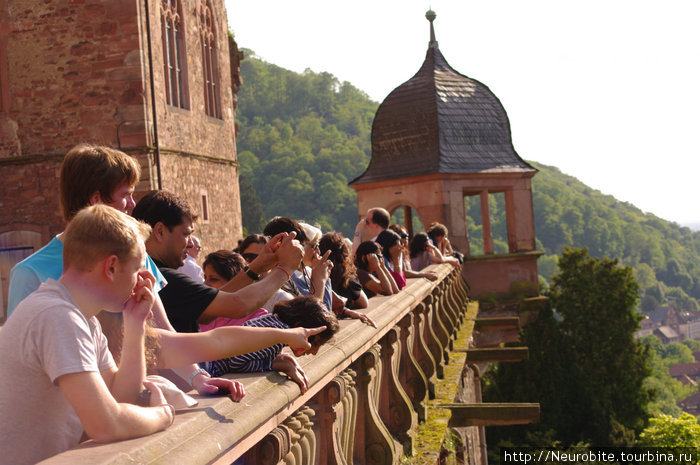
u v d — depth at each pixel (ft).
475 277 80.43
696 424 87.25
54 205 56.54
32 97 56.39
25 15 56.13
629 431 86.94
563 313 91.15
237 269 13.87
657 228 611.06
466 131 81.41
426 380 23.12
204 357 8.46
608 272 91.45
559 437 83.71
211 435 6.81
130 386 7.31
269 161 363.76
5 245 56.75
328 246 17.30
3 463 6.41
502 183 81.46
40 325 6.44
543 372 83.87
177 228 11.09
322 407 11.39
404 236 31.71
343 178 356.18
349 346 12.37
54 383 6.48
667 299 524.93
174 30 62.39
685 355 420.77
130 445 6.07
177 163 60.95
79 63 55.67
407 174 79.82
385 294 21.12
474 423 23.27
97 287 6.87
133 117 55.21
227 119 74.84
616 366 88.94
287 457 9.29
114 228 6.85
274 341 9.11
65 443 6.79
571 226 476.95
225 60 74.84
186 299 10.19
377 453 14.35
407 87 83.41
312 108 470.80
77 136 55.83
